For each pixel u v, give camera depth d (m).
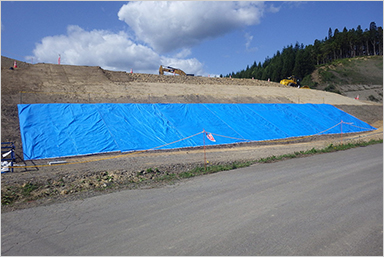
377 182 8.48
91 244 4.77
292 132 24.34
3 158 12.30
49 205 6.89
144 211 6.30
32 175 10.47
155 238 4.93
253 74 123.31
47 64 32.91
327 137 24.41
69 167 12.02
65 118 18.11
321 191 7.64
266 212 6.10
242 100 30.86
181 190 8.01
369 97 73.69
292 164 11.72
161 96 27.05
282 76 102.19
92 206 6.73
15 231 5.37
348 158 12.83
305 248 4.52
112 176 10.09
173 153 15.85
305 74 98.25
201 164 12.70
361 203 6.63
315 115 29.98
